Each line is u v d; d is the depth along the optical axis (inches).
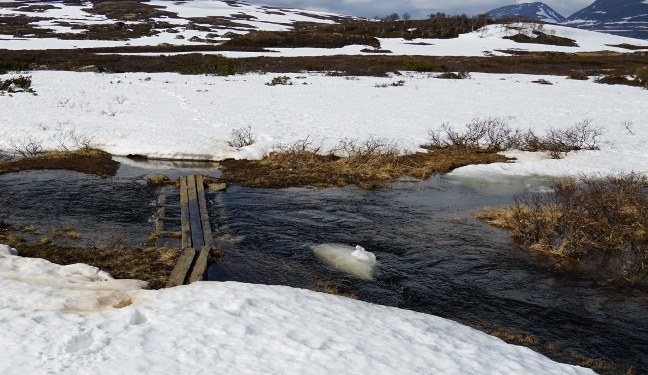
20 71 1524.4
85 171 635.5
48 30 3166.8
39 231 443.2
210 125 864.3
